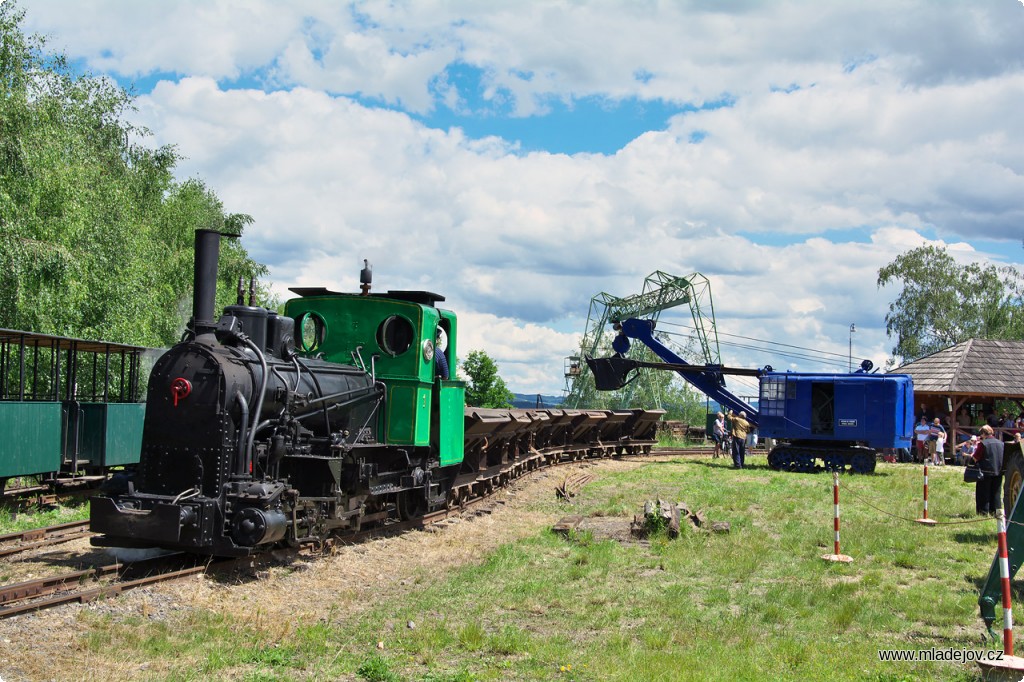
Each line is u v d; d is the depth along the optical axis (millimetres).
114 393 23500
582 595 9961
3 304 19719
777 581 10914
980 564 11945
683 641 8172
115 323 23844
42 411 15133
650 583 10695
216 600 8734
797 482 21203
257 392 10258
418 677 6918
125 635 7367
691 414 55750
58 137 23250
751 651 7891
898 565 11953
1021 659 7082
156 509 9336
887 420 24484
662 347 29688
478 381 46656
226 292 33969
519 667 7293
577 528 14453
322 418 11445
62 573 9453
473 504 17281
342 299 13344
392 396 13023
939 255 56250
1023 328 54000
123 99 30891
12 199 19938
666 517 13930
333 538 11773
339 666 7078
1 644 6883
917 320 55812
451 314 15008
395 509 13609
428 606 9195
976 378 31891
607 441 31203
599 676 7082
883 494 19203
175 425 9875
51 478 15906
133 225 28047
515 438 21406
